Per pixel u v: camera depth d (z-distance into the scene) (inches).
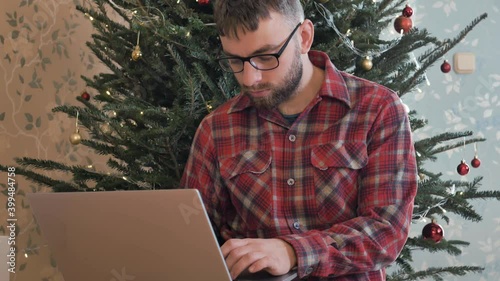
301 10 59.7
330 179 58.9
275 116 61.4
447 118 118.0
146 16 74.7
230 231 64.6
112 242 48.4
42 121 105.0
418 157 80.1
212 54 76.6
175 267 46.8
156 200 45.0
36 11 104.4
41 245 105.0
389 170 58.1
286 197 60.2
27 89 103.4
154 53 78.4
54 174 105.4
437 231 77.5
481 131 118.0
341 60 79.4
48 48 105.4
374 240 55.6
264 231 60.7
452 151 117.3
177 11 75.2
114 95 82.7
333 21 77.7
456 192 81.7
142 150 76.2
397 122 59.3
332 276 56.4
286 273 52.3
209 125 64.2
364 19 80.4
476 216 78.9
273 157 60.9
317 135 60.2
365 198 58.3
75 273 51.7
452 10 118.1
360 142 59.1
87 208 48.0
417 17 118.0
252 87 57.1
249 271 50.4
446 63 90.8
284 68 56.9
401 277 89.0
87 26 109.3
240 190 61.3
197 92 72.1
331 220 59.2
